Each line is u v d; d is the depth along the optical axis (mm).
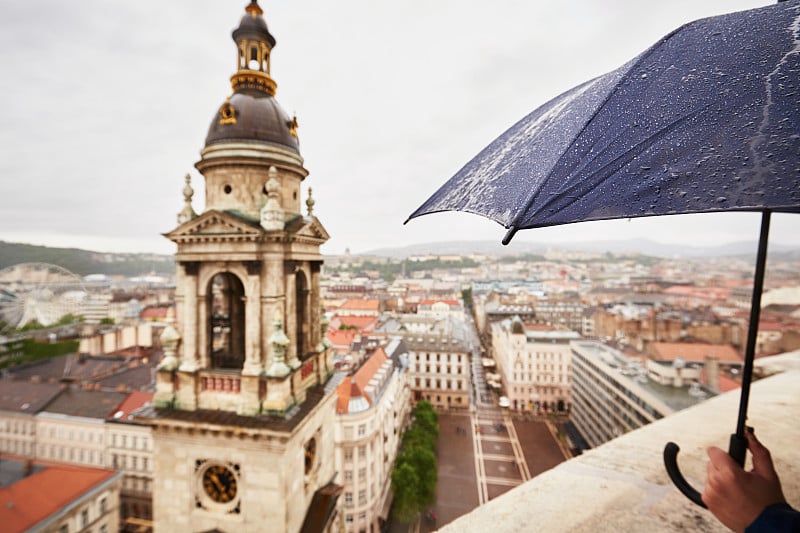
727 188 1494
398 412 83062
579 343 90875
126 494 65125
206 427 15578
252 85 19047
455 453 80750
